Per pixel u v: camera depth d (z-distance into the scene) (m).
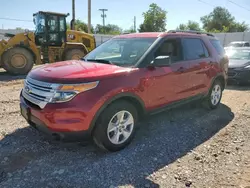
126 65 3.87
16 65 11.10
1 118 4.93
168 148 3.84
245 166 3.36
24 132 4.26
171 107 4.52
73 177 3.03
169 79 4.27
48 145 3.82
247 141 4.13
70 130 3.22
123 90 3.53
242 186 2.93
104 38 33.38
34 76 3.61
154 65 3.95
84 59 4.56
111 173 3.13
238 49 10.30
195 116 5.36
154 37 4.37
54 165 3.29
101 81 3.38
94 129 3.45
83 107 3.22
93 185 2.89
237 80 8.50
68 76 3.29
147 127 4.67
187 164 3.40
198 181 3.02
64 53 12.54
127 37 4.70
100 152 3.65
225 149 3.84
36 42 11.94
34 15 12.42
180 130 4.56
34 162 3.34
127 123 3.78
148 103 3.97
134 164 3.36
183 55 4.72
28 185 2.87
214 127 4.76
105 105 3.38
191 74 4.80
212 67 5.45
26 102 3.67
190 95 4.89
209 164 3.41
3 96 6.79
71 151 3.66
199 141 4.13
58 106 3.19
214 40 5.92
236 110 5.86
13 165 3.26
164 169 3.26
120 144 3.71
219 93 5.95
